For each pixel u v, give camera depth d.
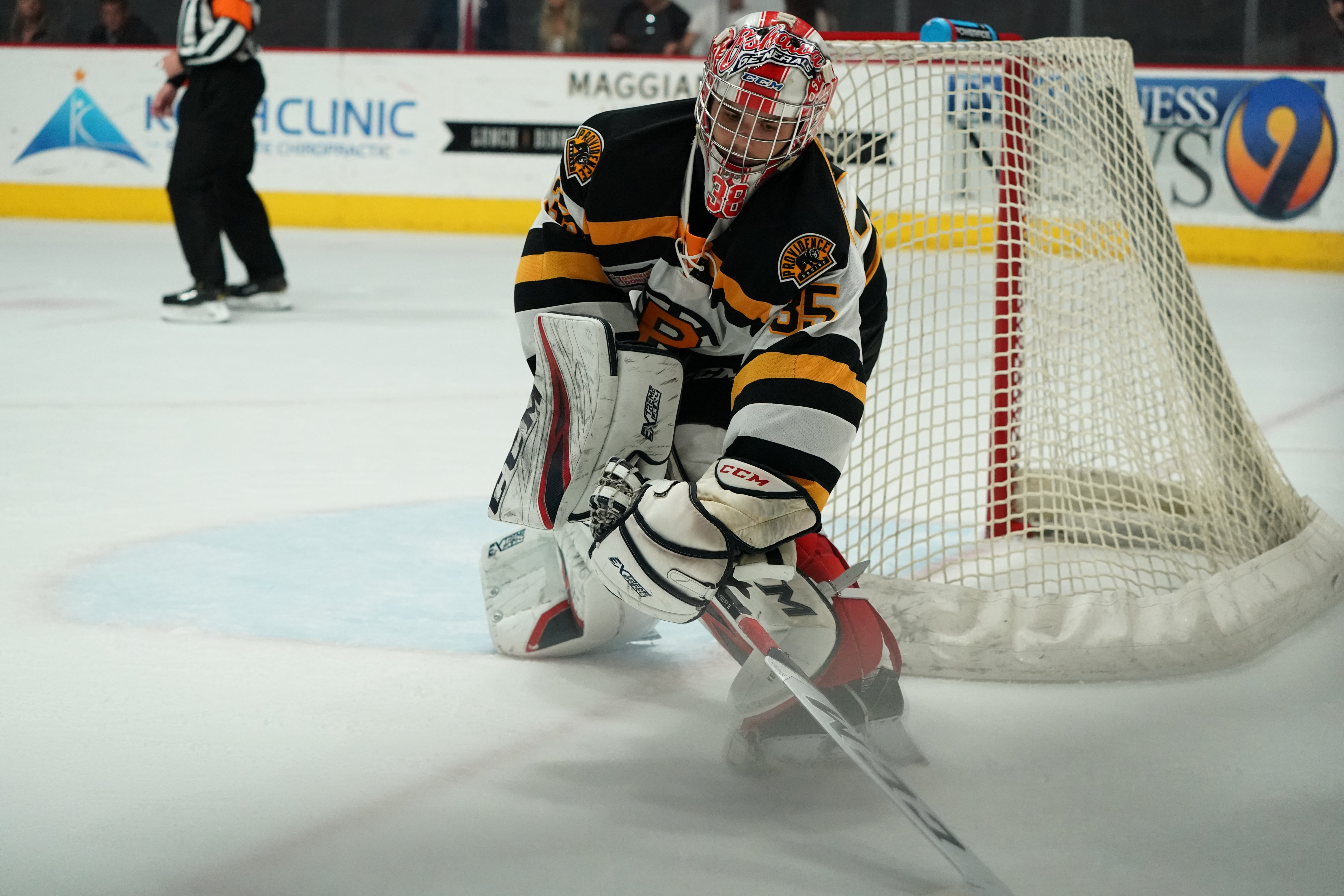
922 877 2.28
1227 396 4.22
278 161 18.69
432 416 7.03
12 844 2.34
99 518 4.80
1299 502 4.35
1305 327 11.04
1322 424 7.00
